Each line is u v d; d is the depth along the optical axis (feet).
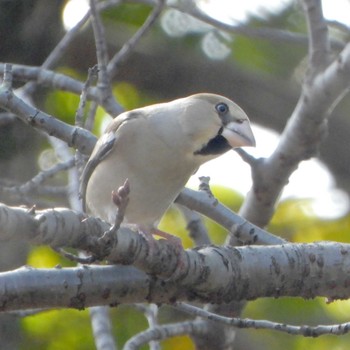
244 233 34.24
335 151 57.26
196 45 55.11
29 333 47.70
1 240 23.09
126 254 25.89
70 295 26.12
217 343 36.78
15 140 48.14
